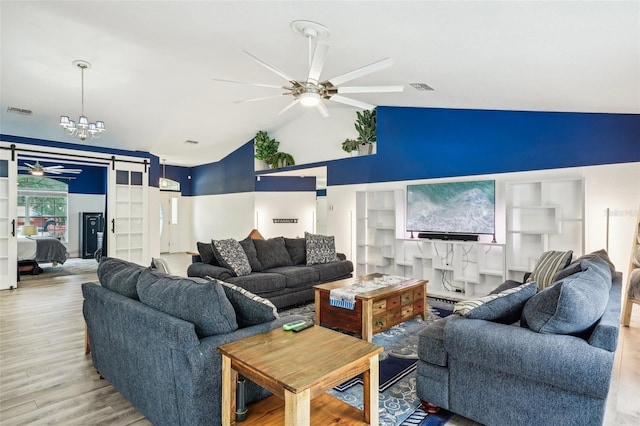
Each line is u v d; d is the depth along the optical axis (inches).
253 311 86.7
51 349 134.3
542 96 161.2
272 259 210.1
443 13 98.5
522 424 77.7
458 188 220.2
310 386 59.1
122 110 238.2
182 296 80.0
